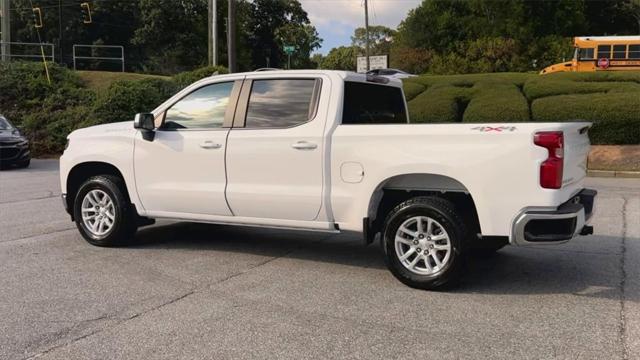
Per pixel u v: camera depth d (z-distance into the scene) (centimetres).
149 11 5459
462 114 2089
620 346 418
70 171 736
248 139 620
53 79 2733
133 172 692
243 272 611
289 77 619
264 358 402
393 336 439
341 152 574
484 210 520
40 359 402
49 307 503
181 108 675
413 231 555
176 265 638
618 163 1638
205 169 647
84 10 3325
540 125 505
